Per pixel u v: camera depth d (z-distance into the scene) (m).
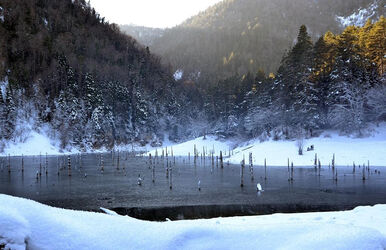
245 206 28.20
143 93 161.38
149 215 25.38
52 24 179.50
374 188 36.50
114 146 127.75
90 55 179.75
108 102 136.12
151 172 58.38
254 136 97.06
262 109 92.06
